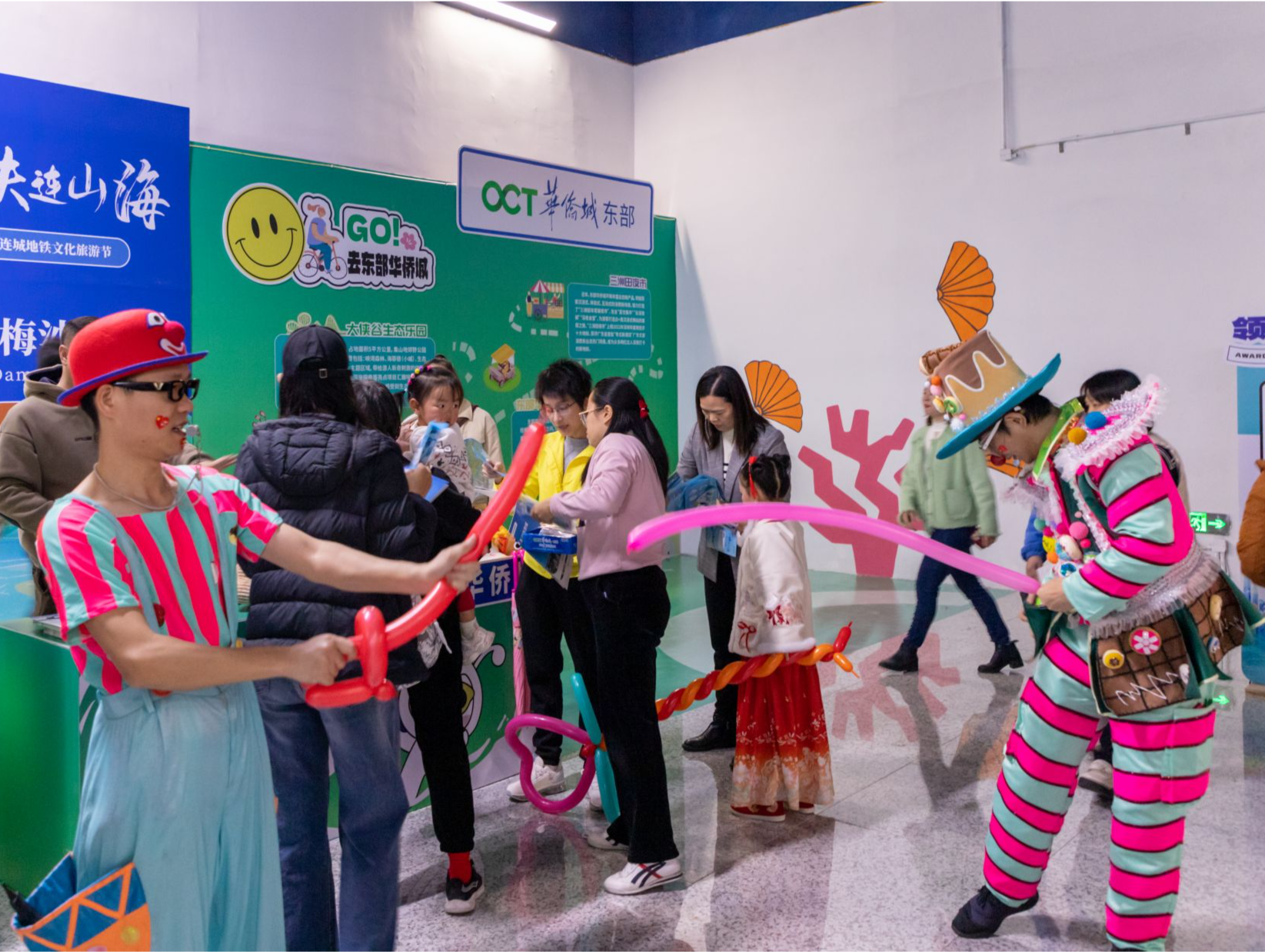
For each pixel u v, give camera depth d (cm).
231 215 503
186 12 521
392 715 208
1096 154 581
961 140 636
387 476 203
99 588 143
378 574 164
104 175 451
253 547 171
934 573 459
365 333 570
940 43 640
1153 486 204
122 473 154
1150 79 558
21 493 295
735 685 368
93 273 449
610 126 784
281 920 172
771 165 729
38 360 321
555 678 338
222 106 539
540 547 293
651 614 264
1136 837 214
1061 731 224
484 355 643
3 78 417
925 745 373
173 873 152
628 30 796
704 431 374
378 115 618
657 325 778
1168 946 234
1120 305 577
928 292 659
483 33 682
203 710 156
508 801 327
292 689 199
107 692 151
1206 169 543
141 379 149
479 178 601
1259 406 530
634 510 262
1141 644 208
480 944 241
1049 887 266
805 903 259
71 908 145
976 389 234
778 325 735
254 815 164
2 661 255
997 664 462
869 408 693
